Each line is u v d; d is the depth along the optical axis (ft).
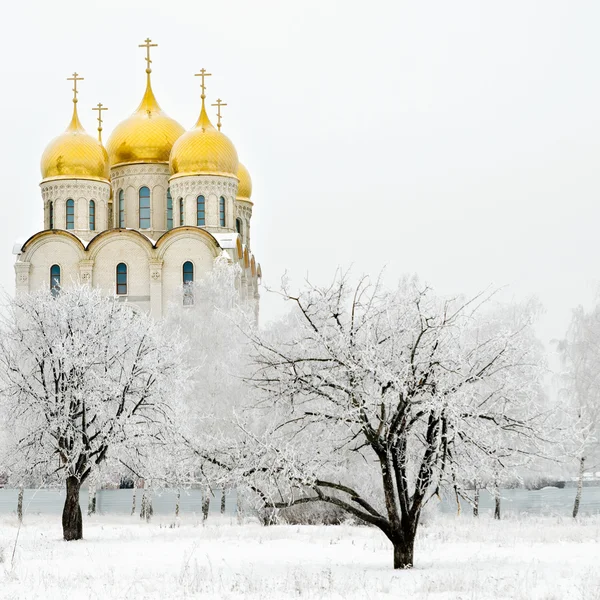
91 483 138.92
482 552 93.50
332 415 80.33
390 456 80.84
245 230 322.14
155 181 288.10
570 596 63.57
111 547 104.83
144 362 124.67
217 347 177.68
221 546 104.63
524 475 159.84
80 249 266.16
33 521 159.22
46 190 284.41
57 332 125.29
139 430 122.62
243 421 85.61
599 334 175.73
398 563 81.30
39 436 123.85
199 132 279.90
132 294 264.52
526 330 165.89
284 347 90.07
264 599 63.98
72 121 289.74
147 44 297.74
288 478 78.28
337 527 130.52
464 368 80.79
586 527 123.34
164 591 67.92
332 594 66.08
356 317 81.97
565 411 94.94
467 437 79.92
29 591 68.44
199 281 196.75
